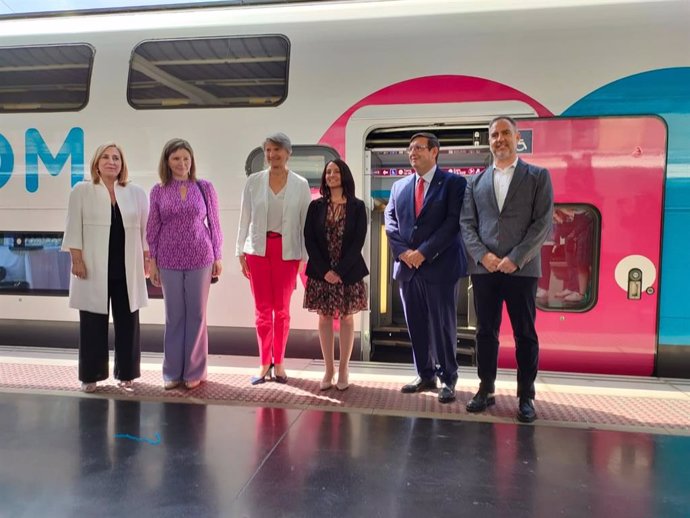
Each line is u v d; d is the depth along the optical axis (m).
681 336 4.02
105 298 3.72
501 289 3.33
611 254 4.07
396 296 5.18
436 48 4.24
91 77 4.67
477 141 4.37
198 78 4.55
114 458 2.79
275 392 3.78
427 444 2.95
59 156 4.71
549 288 4.21
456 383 3.91
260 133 4.45
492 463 2.73
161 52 4.59
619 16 4.04
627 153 4.01
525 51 4.12
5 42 4.83
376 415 3.36
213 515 2.28
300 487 2.51
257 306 3.97
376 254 5.00
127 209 3.77
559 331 4.22
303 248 3.94
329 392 3.78
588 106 4.04
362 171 4.34
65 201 4.71
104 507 2.34
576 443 2.96
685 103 3.93
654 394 3.72
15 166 4.79
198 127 4.53
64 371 4.23
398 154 4.58
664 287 4.02
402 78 4.27
